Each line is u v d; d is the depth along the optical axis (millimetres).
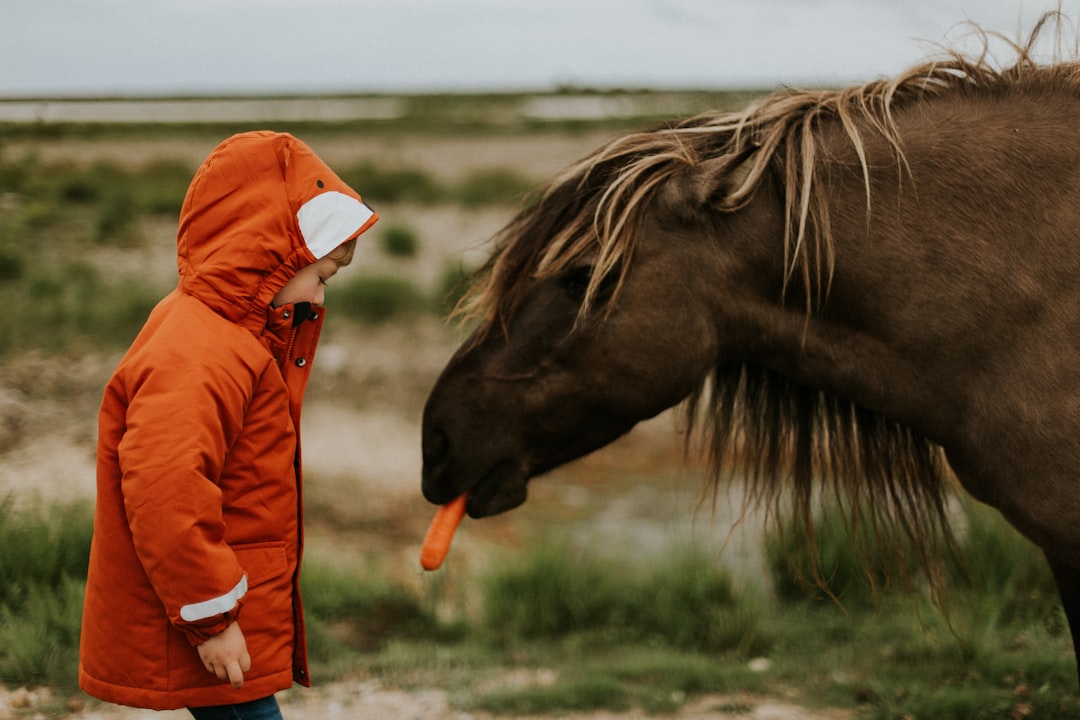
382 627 4070
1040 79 2230
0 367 6621
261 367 1879
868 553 2576
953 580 3803
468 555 5289
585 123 32406
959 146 2146
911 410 2221
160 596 1716
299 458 2018
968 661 3436
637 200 2176
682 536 5289
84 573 3828
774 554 4258
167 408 1736
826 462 2514
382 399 7227
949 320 2115
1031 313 2061
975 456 2182
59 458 5375
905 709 3088
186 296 1890
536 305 2273
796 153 2178
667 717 3160
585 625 4207
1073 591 2369
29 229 10672
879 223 2143
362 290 8570
